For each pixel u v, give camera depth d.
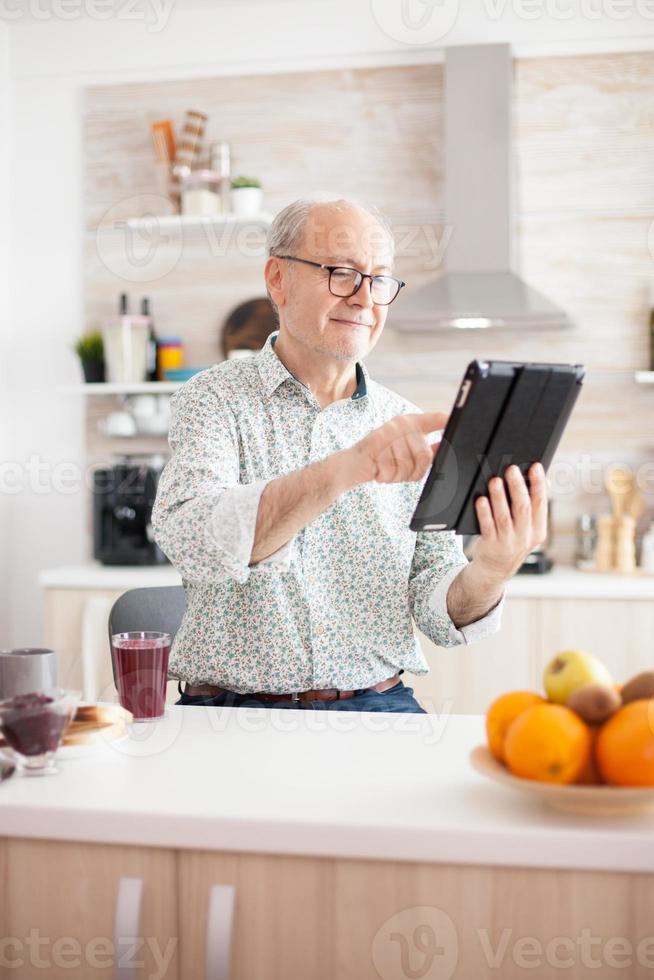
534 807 0.95
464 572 1.47
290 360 1.64
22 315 3.70
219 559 1.24
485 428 1.14
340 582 1.58
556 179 3.39
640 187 3.36
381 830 0.89
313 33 3.48
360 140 3.49
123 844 0.94
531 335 3.41
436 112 3.44
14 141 3.70
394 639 1.59
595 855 0.87
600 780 0.92
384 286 1.59
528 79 3.39
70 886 0.96
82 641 3.13
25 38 3.66
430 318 3.03
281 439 1.60
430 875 0.90
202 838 0.92
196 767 1.08
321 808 0.94
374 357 3.50
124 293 3.60
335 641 1.55
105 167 3.65
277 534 1.23
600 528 3.19
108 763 1.10
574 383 1.15
